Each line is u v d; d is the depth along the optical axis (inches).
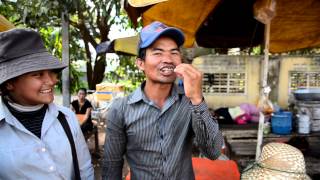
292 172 69.6
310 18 163.5
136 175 65.7
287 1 148.3
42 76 58.4
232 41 228.1
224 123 211.5
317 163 161.2
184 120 64.4
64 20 226.4
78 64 474.0
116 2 226.7
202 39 225.6
